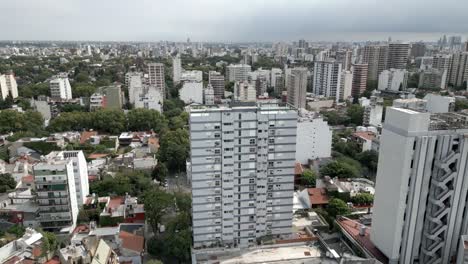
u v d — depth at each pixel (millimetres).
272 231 103562
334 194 124438
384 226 85625
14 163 154000
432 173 79625
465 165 78812
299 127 161750
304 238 101375
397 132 79062
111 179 135500
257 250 98688
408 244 82562
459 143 78000
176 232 101312
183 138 178750
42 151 171500
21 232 100438
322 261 90875
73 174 114250
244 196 99188
